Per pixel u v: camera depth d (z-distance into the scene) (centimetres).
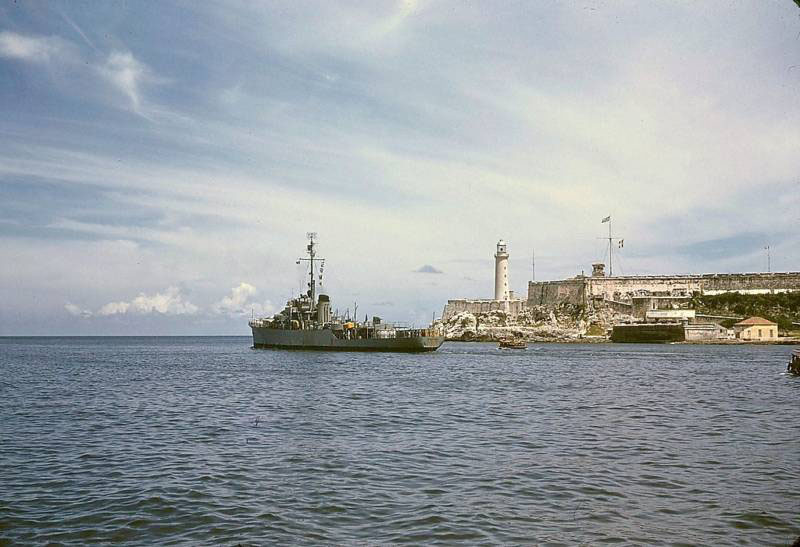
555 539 1816
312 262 14925
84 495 2325
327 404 5056
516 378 7731
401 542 1808
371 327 14525
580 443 3266
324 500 2223
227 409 4788
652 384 6856
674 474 2562
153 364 11712
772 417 4188
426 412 4534
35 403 5294
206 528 1945
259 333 15750
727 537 1816
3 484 2497
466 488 2370
